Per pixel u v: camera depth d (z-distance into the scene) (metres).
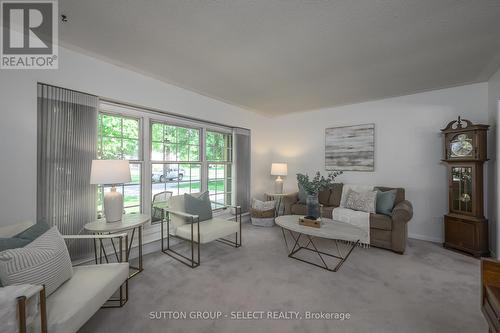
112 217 2.21
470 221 2.71
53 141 2.06
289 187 4.87
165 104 3.01
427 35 1.88
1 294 0.95
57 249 1.34
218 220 3.00
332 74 2.71
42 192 2.00
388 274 2.25
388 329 1.49
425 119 3.37
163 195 3.18
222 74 2.73
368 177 3.86
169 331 1.48
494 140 2.73
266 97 3.65
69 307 1.17
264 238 3.38
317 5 1.54
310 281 2.11
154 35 1.92
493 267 1.15
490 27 1.75
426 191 3.35
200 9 1.59
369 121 3.86
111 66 2.47
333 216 3.30
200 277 2.19
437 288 1.99
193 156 3.65
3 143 1.81
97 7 1.57
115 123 2.71
